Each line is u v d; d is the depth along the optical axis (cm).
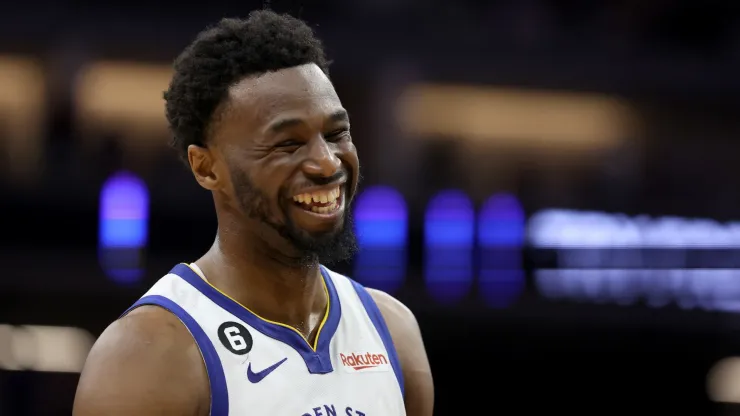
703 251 4869
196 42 632
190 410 582
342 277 713
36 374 4088
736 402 4297
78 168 4778
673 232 4972
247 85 603
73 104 4909
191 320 609
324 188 595
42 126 4900
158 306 613
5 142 4859
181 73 632
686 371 4359
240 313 625
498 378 4447
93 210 4594
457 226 4903
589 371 4419
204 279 639
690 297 4534
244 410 586
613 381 4409
